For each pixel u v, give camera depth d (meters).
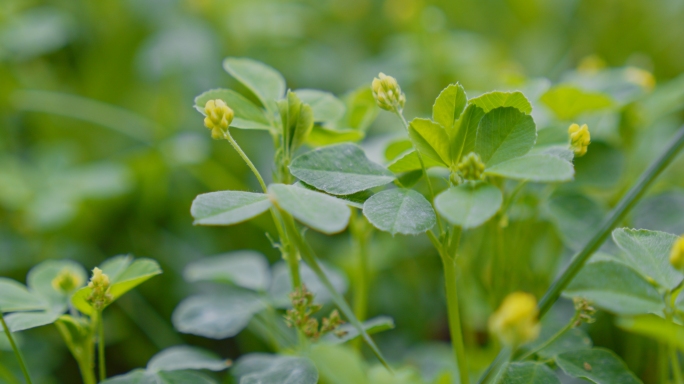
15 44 0.54
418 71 0.52
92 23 0.62
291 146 0.28
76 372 0.39
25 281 0.45
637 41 0.61
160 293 0.43
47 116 0.57
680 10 0.62
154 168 0.48
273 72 0.30
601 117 0.35
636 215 0.32
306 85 0.55
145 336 0.40
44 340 0.37
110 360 0.40
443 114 0.27
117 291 0.28
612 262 0.29
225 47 0.56
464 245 0.33
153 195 0.49
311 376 0.28
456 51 0.55
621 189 0.34
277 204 0.26
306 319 0.28
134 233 0.48
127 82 0.59
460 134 0.27
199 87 0.54
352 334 0.29
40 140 0.57
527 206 0.32
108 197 0.47
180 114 0.54
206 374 0.34
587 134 0.27
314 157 0.27
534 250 0.34
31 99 0.54
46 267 0.30
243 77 0.29
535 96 0.31
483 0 0.71
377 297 0.41
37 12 0.62
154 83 0.56
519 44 0.66
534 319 0.28
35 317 0.28
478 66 0.54
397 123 0.49
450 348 0.35
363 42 0.67
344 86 0.56
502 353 0.28
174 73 0.54
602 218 0.31
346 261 0.40
